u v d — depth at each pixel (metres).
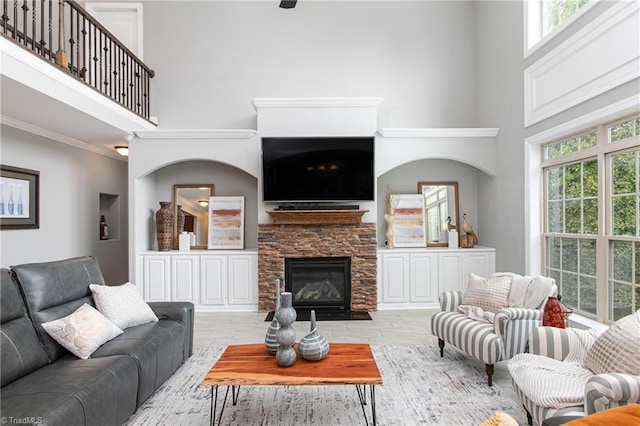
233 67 5.91
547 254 4.47
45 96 3.52
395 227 5.87
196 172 5.93
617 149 3.39
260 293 5.21
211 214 5.82
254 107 5.36
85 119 4.37
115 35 5.93
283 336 2.31
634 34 2.99
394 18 5.98
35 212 4.81
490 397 2.73
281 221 5.17
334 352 2.56
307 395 2.78
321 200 5.08
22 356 2.19
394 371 3.21
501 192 5.24
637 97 2.99
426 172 6.04
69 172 5.46
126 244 7.06
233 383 2.13
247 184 5.93
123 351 2.52
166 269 5.28
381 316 5.00
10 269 2.51
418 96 5.96
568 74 3.79
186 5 5.91
